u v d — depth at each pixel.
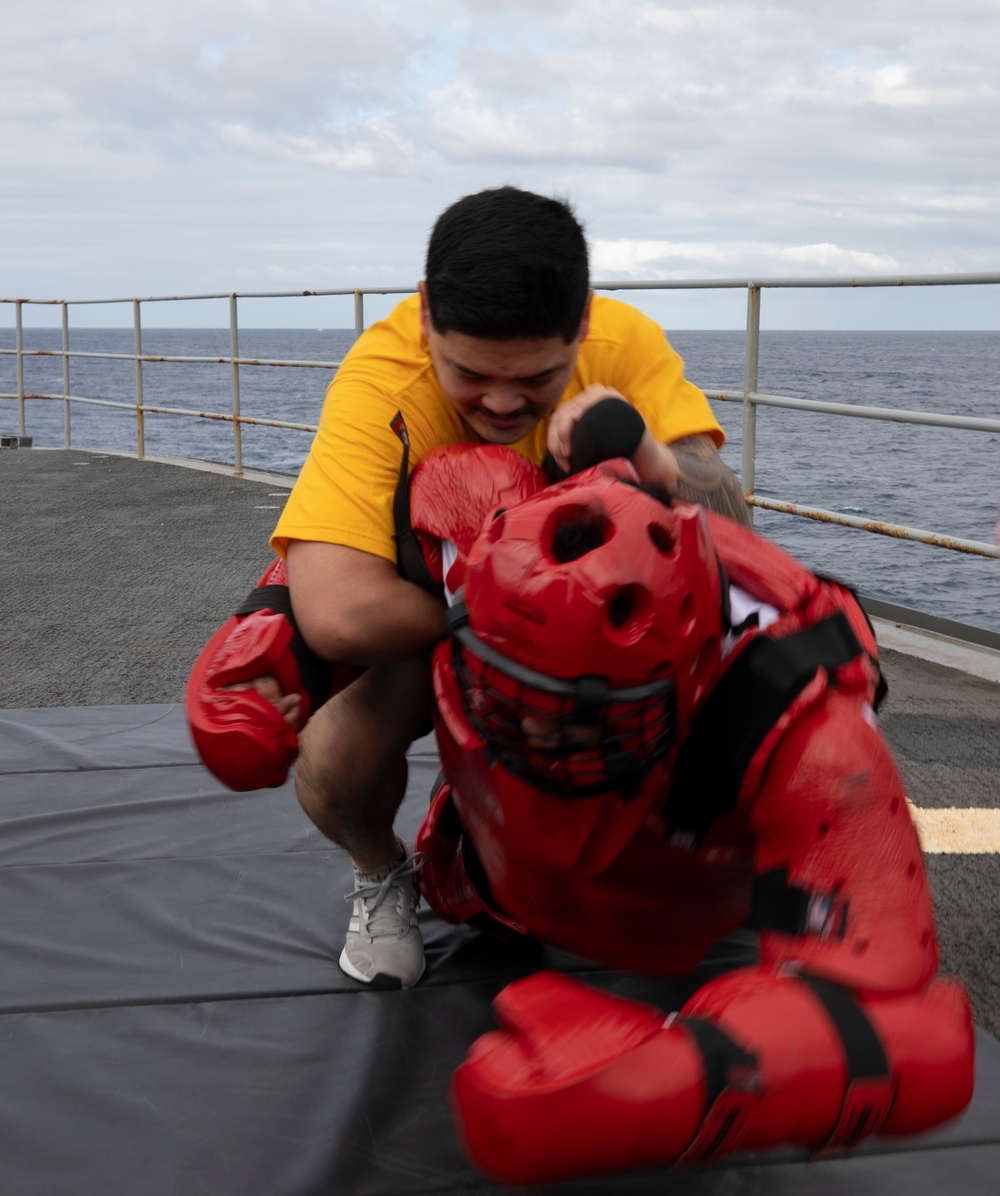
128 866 2.40
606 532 1.06
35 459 10.23
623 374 1.72
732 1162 1.50
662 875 1.29
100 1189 1.46
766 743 1.11
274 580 1.62
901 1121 0.91
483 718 1.14
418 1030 1.81
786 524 24.77
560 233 1.33
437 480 1.41
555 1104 0.83
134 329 9.88
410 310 1.68
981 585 19.12
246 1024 1.83
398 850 2.02
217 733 1.31
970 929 2.18
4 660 4.01
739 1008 0.91
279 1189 1.46
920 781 2.92
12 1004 1.88
